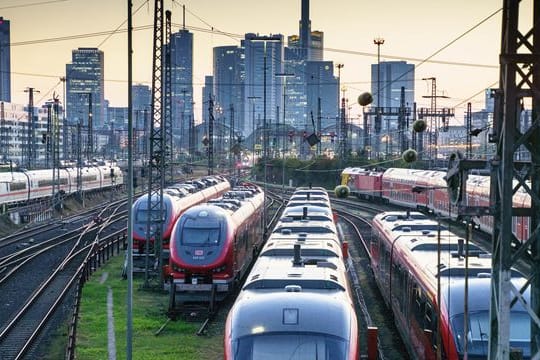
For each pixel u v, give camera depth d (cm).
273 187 11669
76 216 7900
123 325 2947
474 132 2212
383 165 10462
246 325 1702
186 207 4928
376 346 2317
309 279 1984
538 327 1412
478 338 1769
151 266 4253
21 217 7162
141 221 4384
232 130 12138
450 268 2075
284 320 1694
